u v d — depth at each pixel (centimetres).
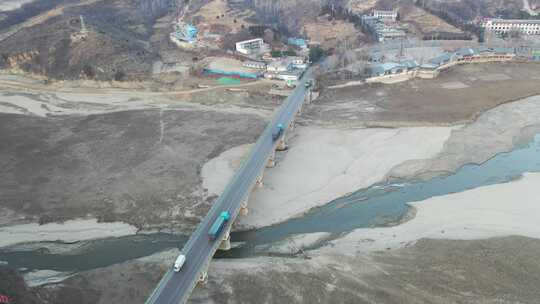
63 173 10906
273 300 6875
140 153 11844
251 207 9638
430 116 14000
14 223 9144
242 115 14288
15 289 6725
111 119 14012
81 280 7431
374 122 13688
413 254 7912
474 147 12162
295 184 10500
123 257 8275
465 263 7506
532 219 8975
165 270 7675
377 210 9619
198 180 10581
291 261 7812
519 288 6881
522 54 19825
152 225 9112
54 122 13788
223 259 8044
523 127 13338
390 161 11506
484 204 9588
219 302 6881
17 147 12138
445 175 10938
